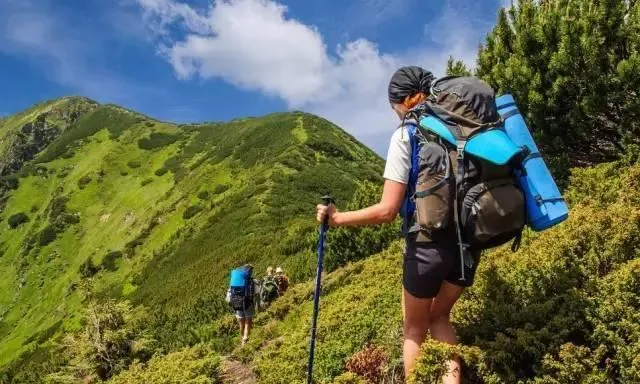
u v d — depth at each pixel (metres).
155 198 121.56
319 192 89.62
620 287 4.03
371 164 117.50
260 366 9.17
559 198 3.36
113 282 91.44
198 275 57.97
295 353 8.41
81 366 17.66
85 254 113.19
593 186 7.91
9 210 140.25
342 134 129.00
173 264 77.00
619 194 6.47
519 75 10.55
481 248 3.48
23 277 114.00
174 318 36.59
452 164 3.29
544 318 4.36
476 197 3.20
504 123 3.65
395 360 5.20
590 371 3.69
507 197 3.21
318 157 108.75
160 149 146.88
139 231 106.88
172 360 11.81
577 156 10.73
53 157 158.00
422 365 3.47
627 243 4.71
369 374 5.50
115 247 107.12
